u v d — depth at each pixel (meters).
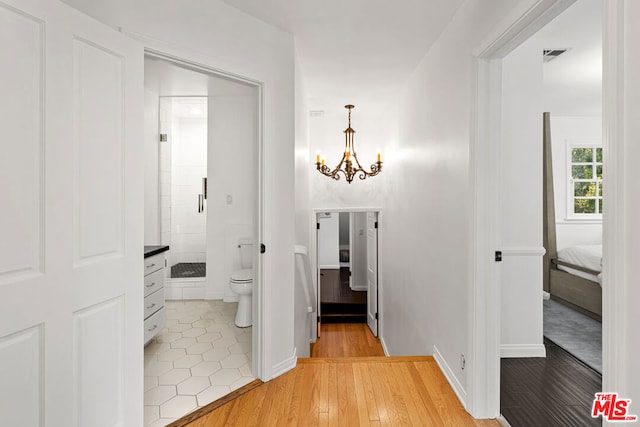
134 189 1.79
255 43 2.41
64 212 1.46
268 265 2.46
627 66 1.04
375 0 2.23
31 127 1.36
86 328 1.56
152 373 2.57
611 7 1.08
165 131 4.64
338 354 5.16
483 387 2.05
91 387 1.58
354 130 5.38
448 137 2.52
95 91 1.60
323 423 1.99
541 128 2.99
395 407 2.15
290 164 2.70
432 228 2.91
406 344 3.91
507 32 1.69
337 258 9.12
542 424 2.06
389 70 3.54
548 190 4.86
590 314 4.08
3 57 1.27
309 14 2.39
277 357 2.56
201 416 2.05
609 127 1.09
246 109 4.43
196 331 3.41
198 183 5.44
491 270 2.06
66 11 1.46
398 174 4.39
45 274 1.40
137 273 1.81
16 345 1.32
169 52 1.96
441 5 2.29
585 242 5.69
